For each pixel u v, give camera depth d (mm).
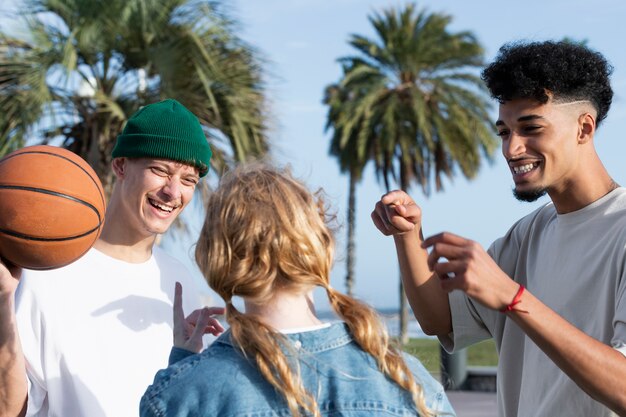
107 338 2658
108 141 12625
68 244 2268
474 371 12398
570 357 1841
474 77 23500
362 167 26203
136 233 2803
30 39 11828
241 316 1694
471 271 1739
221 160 12891
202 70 12273
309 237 1713
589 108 2312
